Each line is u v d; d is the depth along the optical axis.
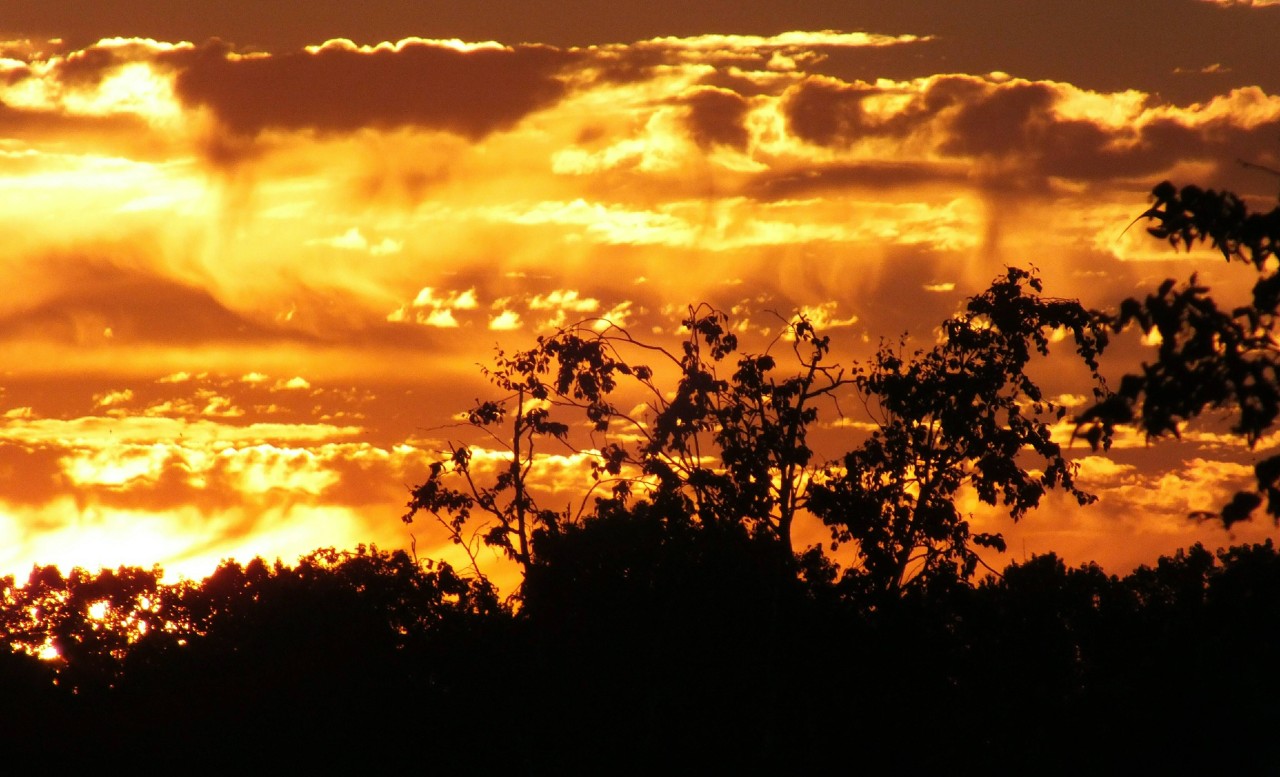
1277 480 50.16
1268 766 148.38
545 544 152.38
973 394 154.00
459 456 165.50
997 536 156.38
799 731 144.00
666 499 151.00
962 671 149.50
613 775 147.62
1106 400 52.50
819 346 155.75
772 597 144.00
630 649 146.25
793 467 149.88
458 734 158.12
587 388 158.50
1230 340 51.81
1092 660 155.38
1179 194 55.16
